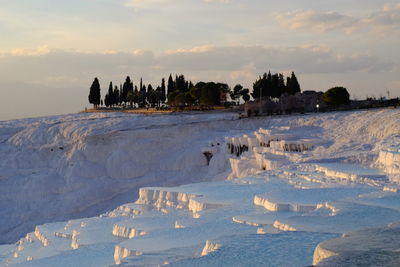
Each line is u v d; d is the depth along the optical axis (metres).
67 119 108.38
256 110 97.88
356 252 12.14
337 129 65.81
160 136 78.38
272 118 80.88
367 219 20.27
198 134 79.38
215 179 64.12
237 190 38.12
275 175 43.94
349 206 22.91
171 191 40.25
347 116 70.12
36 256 34.22
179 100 123.56
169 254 20.20
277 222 20.94
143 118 92.75
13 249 43.19
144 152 74.94
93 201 69.38
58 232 39.34
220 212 29.23
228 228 24.34
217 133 79.31
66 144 80.44
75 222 43.06
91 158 75.81
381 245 12.76
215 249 17.33
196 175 70.31
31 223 67.00
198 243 22.00
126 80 158.88
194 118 91.75
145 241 23.31
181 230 24.98
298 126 71.56
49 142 85.81
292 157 54.25
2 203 71.25
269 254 16.33
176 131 79.00
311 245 17.02
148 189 43.72
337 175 38.97
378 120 61.25
